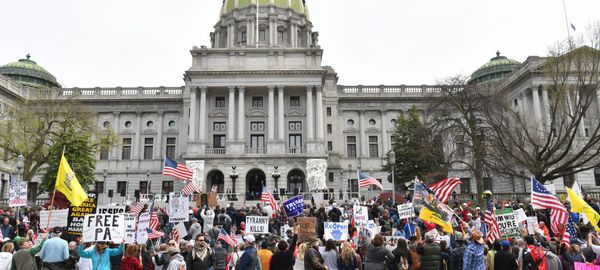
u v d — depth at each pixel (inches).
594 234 716.7
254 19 3316.9
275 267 476.1
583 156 1819.6
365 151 2883.9
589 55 1604.3
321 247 636.1
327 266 551.8
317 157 2443.4
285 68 2578.7
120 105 2891.2
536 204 644.1
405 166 2156.7
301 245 548.4
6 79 2470.5
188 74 2534.5
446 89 1800.0
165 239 880.3
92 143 2303.2
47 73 3213.6
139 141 2847.0
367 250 534.6
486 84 2247.8
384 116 2940.5
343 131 2920.8
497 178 2551.7
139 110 2888.8
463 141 1801.2
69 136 1935.3
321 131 2511.1
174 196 757.9
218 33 3464.6
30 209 1218.6
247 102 2625.5
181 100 2869.1
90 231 493.4
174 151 2844.5
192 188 1376.7
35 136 2046.0
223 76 2549.2
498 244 510.0
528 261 507.5
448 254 625.9
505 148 1610.5
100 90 2908.5
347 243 538.6
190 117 2503.7
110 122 2881.4
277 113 2566.4
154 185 2773.1
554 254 526.6
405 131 2258.9
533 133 1999.3
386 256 525.3
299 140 2596.0
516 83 2501.2
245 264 498.9
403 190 2198.6
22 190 934.4
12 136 1962.4
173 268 490.9
